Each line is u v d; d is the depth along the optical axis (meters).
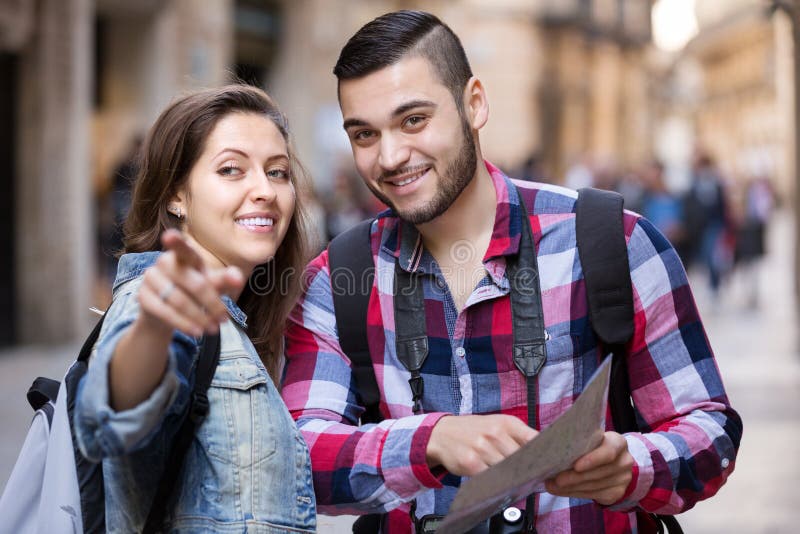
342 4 17.91
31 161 9.53
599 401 1.63
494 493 1.58
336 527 2.64
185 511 1.71
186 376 1.64
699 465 1.89
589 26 41.75
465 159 1.96
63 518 1.75
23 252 9.58
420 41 1.93
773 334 10.47
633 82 49.50
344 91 1.96
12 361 8.73
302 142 16.41
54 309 9.64
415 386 1.99
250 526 1.72
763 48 60.78
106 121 11.55
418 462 1.78
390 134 1.93
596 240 1.97
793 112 10.34
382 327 2.04
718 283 13.77
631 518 2.01
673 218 13.36
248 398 1.78
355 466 1.84
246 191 1.89
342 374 2.07
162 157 1.91
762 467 5.32
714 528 4.34
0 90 9.41
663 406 1.99
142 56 11.52
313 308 2.10
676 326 1.99
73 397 1.77
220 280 1.42
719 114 68.94
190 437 1.73
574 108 42.31
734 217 14.31
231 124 1.91
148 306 1.42
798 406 6.78
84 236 9.97
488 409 1.97
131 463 1.71
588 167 20.66
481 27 35.91
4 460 5.30
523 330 1.96
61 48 9.59
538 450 1.56
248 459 1.75
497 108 36.56
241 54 15.33
